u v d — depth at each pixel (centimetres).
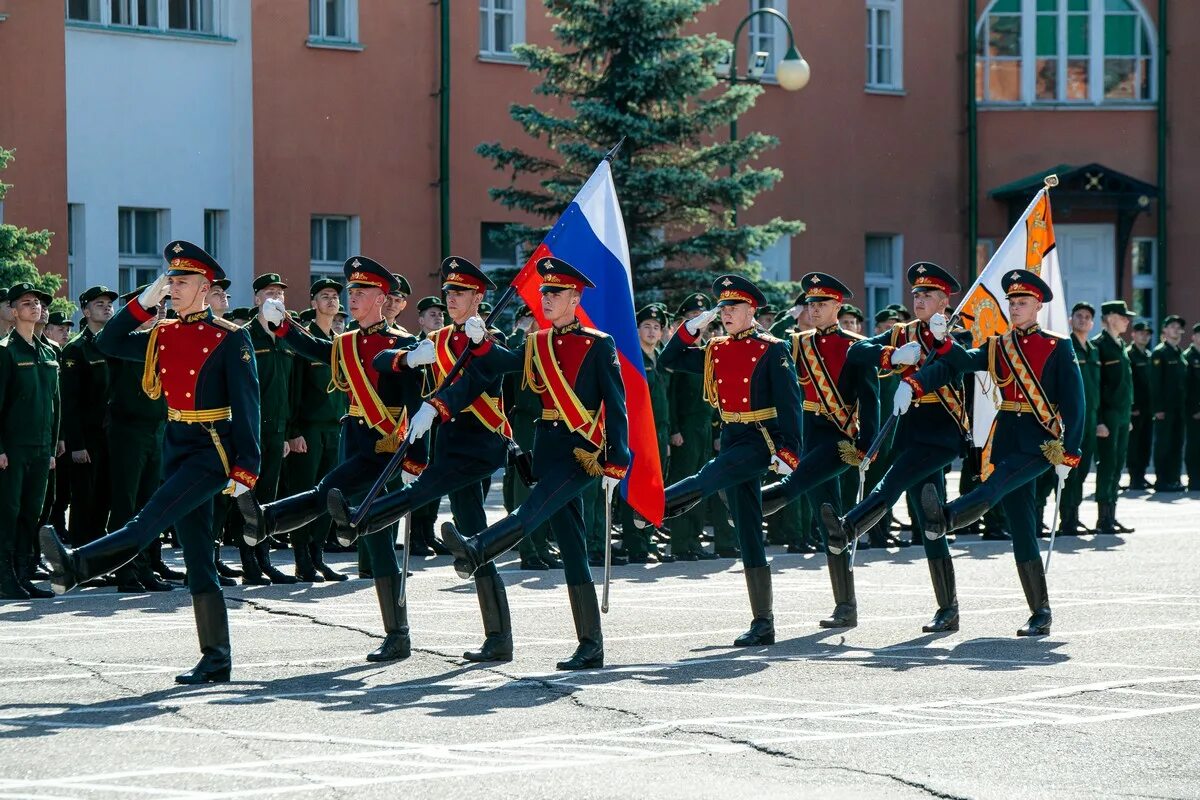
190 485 1152
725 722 1038
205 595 1174
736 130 3500
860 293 4225
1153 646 1342
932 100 4303
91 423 1777
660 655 1299
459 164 3694
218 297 1627
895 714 1066
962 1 4328
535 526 1213
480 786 877
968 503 1373
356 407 1292
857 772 913
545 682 1174
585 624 1241
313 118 3512
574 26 3108
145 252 3359
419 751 955
